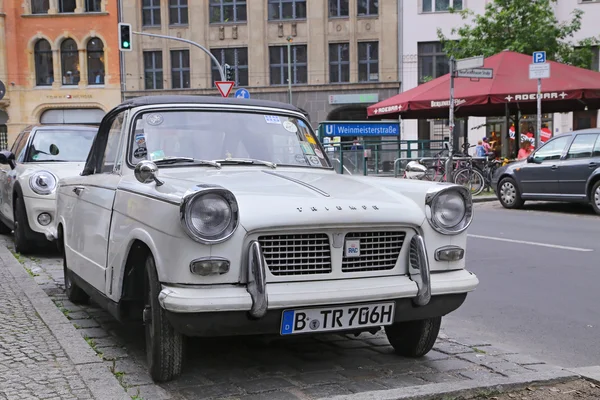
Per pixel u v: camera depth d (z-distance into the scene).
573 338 5.38
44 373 4.10
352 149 23.25
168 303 3.51
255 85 38.81
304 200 3.85
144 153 4.73
